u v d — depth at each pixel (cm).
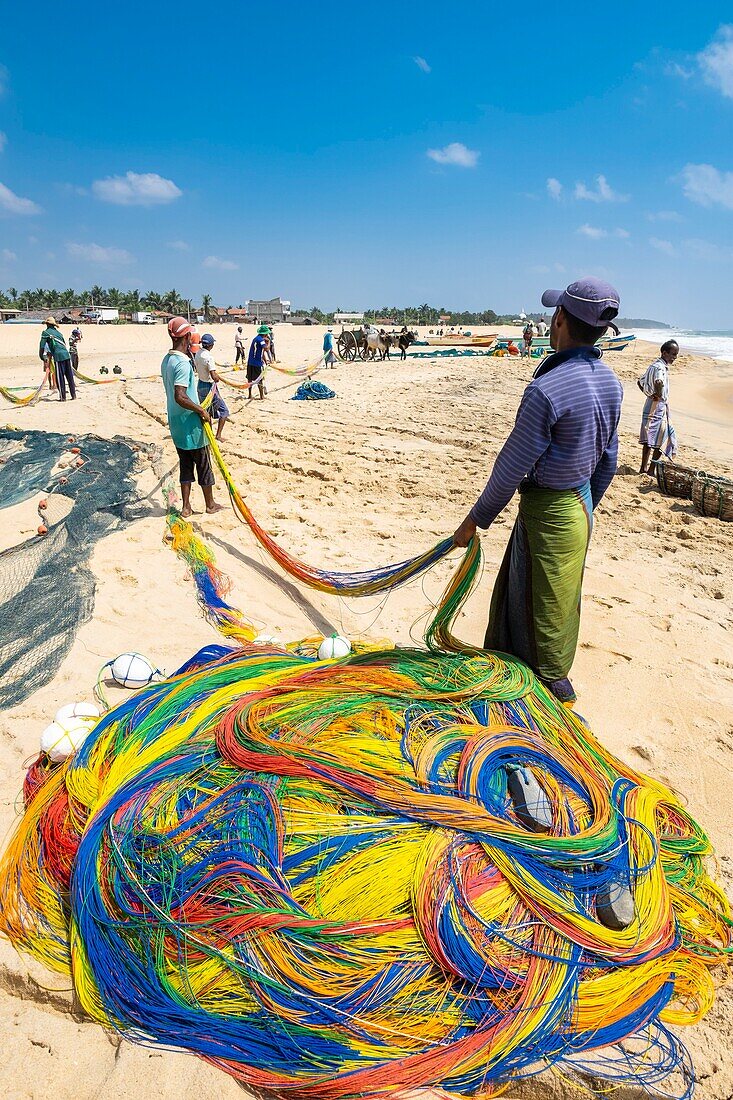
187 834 272
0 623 506
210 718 334
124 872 266
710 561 711
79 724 359
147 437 1240
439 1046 234
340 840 268
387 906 255
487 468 1065
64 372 1731
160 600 562
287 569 540
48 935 278
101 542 671
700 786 379
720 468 1206
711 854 325
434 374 2661
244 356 2847
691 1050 245
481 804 285
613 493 952
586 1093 230
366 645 473
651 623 563
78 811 305
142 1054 239
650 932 264
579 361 322
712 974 276
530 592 348
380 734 319
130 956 256
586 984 250
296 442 1212
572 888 270
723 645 532
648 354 4650
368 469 1031
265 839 269
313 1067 231
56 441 1132
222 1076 233
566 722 343
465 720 330
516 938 254
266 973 244
